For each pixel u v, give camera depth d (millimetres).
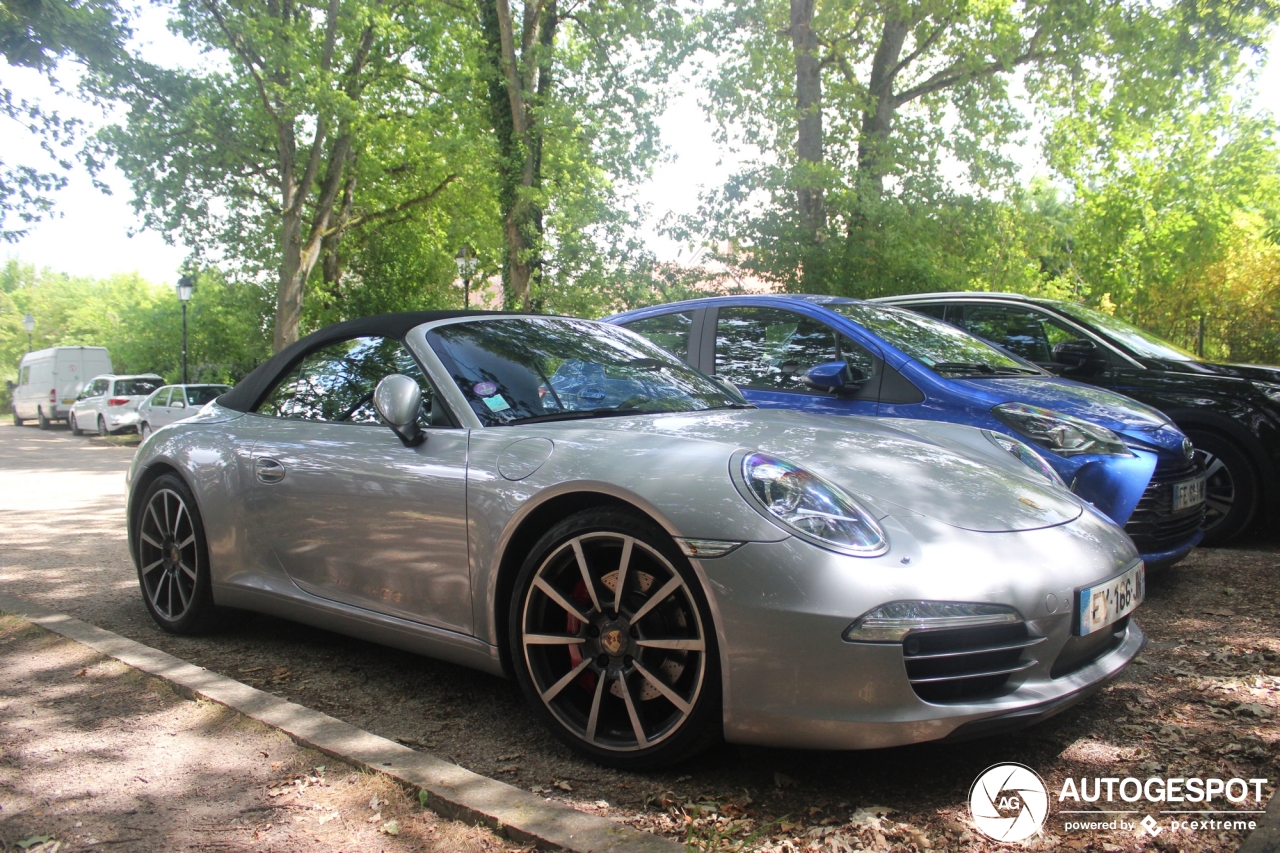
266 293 28094
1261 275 18938
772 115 15945
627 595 2350
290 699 2957
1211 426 5371
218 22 18812
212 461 3502
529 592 2484
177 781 2275
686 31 16391
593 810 2154
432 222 28719
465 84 20078
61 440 22406
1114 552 2527
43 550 5820
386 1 21125
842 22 15812
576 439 2605
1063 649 2275
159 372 41375
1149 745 2518
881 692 2057
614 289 16203
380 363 3217
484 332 3268
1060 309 6230
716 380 3631
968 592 2135
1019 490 2648
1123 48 15367
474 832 2006
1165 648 3387
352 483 2971
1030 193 16531
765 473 2307
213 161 20750
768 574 2111
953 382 4438
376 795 2176
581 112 17531
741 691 2131
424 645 2799
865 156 15875
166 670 3012
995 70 16109
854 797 2207
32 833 2037
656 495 2273
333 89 19531
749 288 14375
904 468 2590
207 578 3553
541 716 2488
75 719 2686
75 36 18016
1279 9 15398
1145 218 19953
